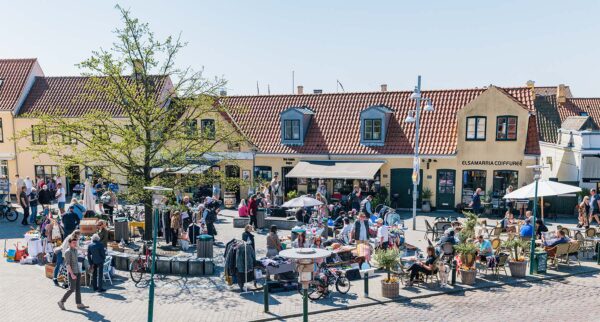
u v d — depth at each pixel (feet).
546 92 176.65
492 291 52.70
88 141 63.67
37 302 48.52
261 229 82.84
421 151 96.07
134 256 59.36
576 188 63.52
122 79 67.31
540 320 44.50
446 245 58.65
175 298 50.11
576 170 98.27
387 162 98.73
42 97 118.21
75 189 106.42
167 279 56.44
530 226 65.46
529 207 89.61
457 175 94.99
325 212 82.12
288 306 47.91
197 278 56.85
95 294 51.24
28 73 120.06
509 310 47.09
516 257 58.13
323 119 107.34
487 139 92.89
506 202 90.12
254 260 52.70
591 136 95.61
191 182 68.28
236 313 46.03
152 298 38.55
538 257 58.49
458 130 94.17
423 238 74.69
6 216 88.79
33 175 116.26
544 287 53.88
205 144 70.33
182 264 57.88
